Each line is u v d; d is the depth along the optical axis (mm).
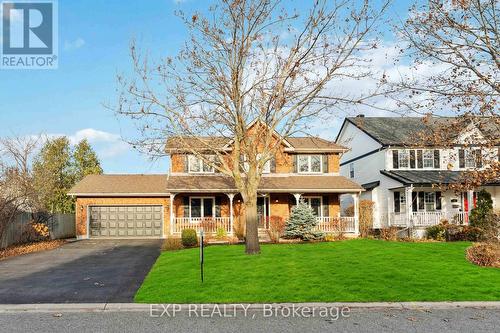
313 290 11305
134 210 29547
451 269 13836
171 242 21547
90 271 15180
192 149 18234
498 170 15070
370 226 29125
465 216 29234
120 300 10773
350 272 13352
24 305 10258
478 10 15148
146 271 15055
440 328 8539
